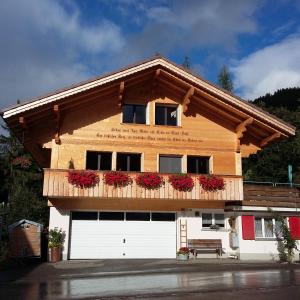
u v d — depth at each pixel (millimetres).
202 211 21844
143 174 20562
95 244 20609
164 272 15547
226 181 21484
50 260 19219
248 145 23266
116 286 12211
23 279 13805
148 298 10414
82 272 15461
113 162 21234
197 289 11656
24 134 20516
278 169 38500
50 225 20219
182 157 22141
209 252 21594
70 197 19891
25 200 31312
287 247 20656
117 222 21000
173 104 22562
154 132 21953
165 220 21516
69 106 20609
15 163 38906
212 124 22797
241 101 21594
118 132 21531
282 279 13656
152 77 21797
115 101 21766
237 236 21125
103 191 20078
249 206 21484
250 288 11828
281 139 22672
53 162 20578
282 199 22078
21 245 19719
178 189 20906
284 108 45031
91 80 19938
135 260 19781
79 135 21062
